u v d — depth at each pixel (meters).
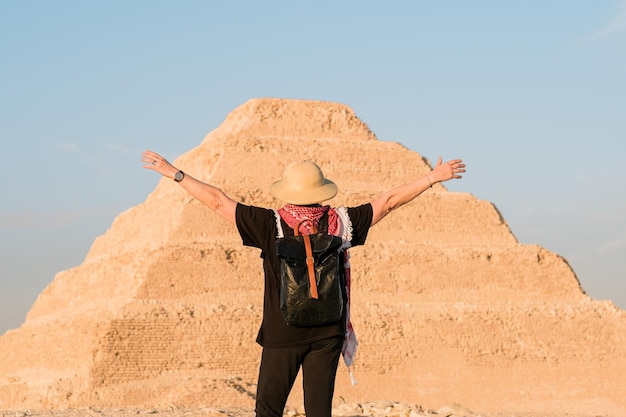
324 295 20.27
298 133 176.25
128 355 128.50
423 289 153.00
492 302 150.62
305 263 20.34
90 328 131.38
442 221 165.62
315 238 20.56
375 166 171.25
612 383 143.25
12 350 148.38
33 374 139.88
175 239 150.75
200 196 21.38
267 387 20.91
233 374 131.25
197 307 135.00
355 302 146.25
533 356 143.00
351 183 168.50
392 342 139.00
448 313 144.50
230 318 134.00
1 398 138.38
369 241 160.38
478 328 143.50
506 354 142.12
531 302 151.62
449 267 155.50
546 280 158.00
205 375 129.50
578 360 144.75
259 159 166.38
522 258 158.62
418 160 174.50
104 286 153.25
